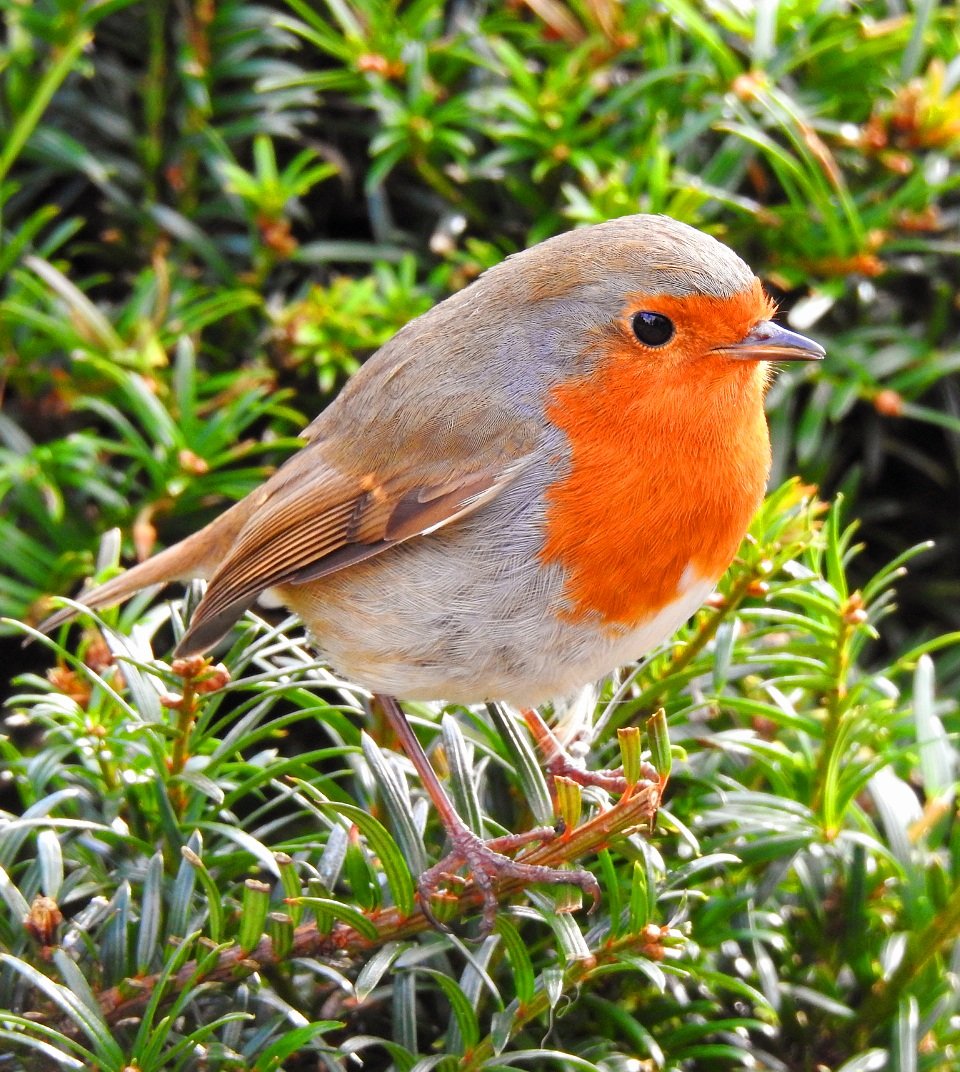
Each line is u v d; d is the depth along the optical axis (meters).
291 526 7.43
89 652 7.46
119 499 8.67
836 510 7.01
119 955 5.98
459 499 6.95
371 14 9.25
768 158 9.31
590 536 6.80
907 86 9.00
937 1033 6.97
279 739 8.81
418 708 7.68
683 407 6.78
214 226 9.62
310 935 6.04
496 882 6.26
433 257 9.50
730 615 7.24
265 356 9.11
